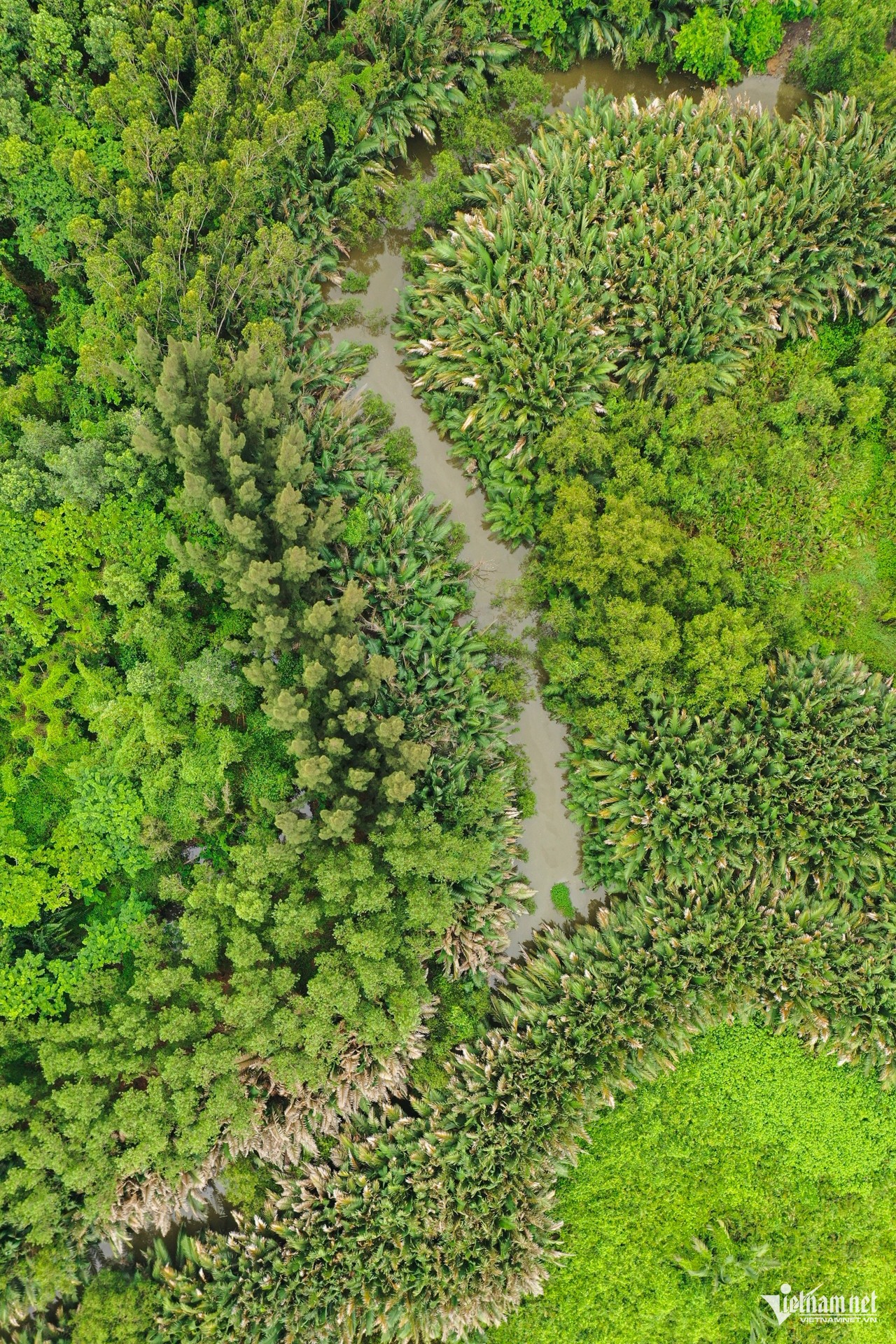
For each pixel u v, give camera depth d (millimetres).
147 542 20312
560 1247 20219
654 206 21031
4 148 19047
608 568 19797
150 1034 18406
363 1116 20094
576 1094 19547
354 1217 18938
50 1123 17875
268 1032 17953
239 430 18891
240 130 20297
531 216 21000
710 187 20672
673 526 21375
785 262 21516
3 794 20812
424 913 18203
